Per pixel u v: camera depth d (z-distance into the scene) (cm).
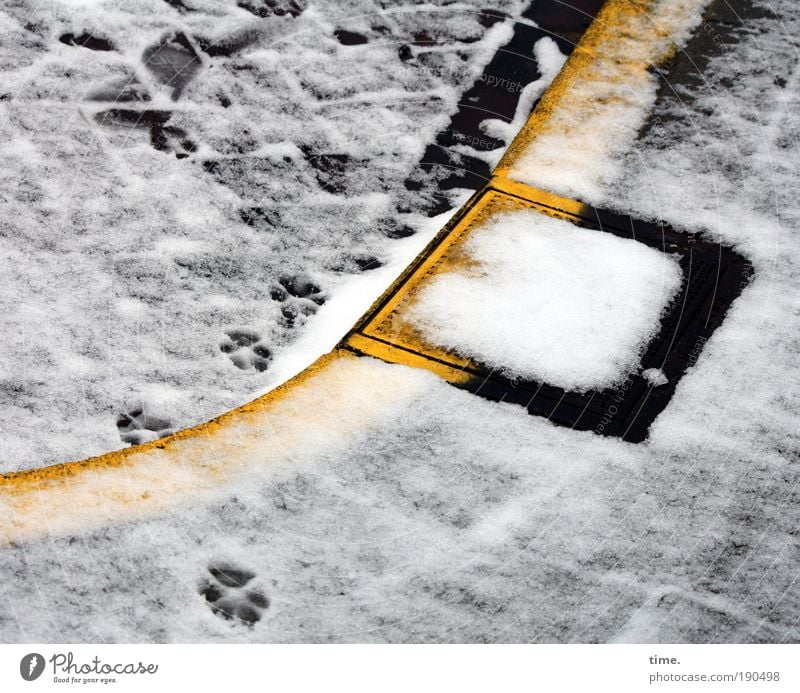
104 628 224
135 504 246
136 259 305
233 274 304
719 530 251
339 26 400
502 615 231
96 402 268
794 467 266
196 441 261
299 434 264
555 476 258
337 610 230
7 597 228
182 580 233
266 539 241
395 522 246
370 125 359
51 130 342
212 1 402
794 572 245
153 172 332
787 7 425
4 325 283
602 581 239
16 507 244
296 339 288
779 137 367
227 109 359
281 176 336
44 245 305
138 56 374
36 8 388
